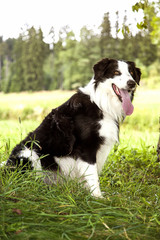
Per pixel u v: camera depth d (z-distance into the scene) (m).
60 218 2.59
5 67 61.94
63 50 59.34
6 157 4.27
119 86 3.75
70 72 57.53
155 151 5.50
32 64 59.25
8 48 61.94
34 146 3.86
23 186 3.25
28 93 55.25
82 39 57.47
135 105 20.66
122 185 3.77
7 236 2.21
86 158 3.71
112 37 51.75
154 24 6.37
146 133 7.98
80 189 3.37
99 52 55.19
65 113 3.86
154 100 24.23
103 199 3.24
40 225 2.42
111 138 3.82
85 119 3.74
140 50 50.22
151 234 2.45
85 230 2.42
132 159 4.98
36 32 58.66
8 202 2.68
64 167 3.83
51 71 59.47
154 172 4.66
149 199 3.48
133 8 5.12
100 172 4.21
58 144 3.80
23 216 2.52
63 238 2.24
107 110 3.80
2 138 5.39
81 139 3.72
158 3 5.19
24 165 3.59
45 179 3.82
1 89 59.59
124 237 2.34
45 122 3.97
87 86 3.93
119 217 2.74
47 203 2.87
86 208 2.89
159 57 49.69
